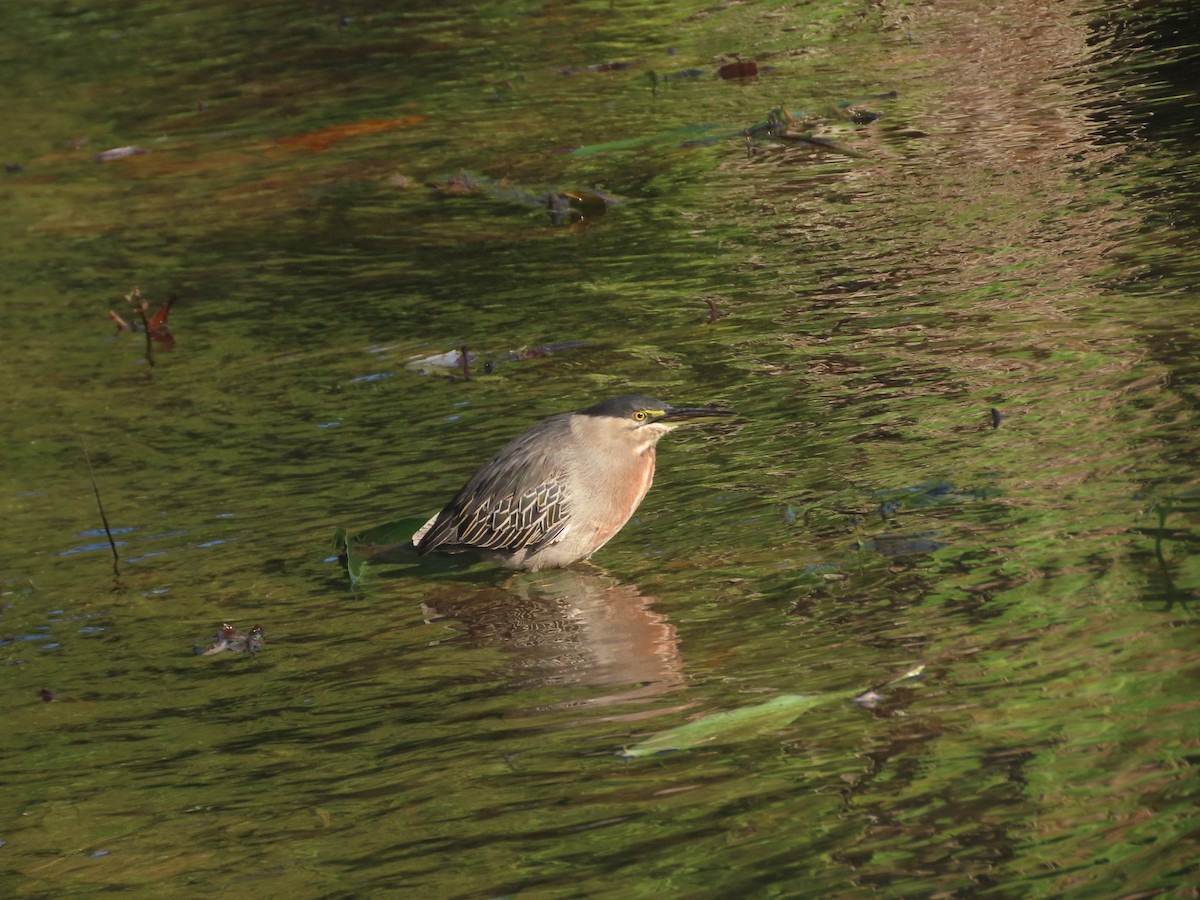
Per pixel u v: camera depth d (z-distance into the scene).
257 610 11.07
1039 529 9.95
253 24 34.12
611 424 11.34
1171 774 7.09
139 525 12.73
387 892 7.22
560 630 10.19
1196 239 14.55
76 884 7.73
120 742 9.33
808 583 10.02
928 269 15.49
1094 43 22.59
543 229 19.41
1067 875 6.51
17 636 11.01
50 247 21.36
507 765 8.35
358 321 17.23
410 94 26.67
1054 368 12.54
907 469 11.36
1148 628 8.45
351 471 13.31
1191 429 10.82
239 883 7.52
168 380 16.22
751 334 14.84
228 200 22.47
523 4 32.50
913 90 21.98
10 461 14.45
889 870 6.76
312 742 9.02
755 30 27.34
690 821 7.45
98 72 31.48
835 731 8.06
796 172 19.56
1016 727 7.75
